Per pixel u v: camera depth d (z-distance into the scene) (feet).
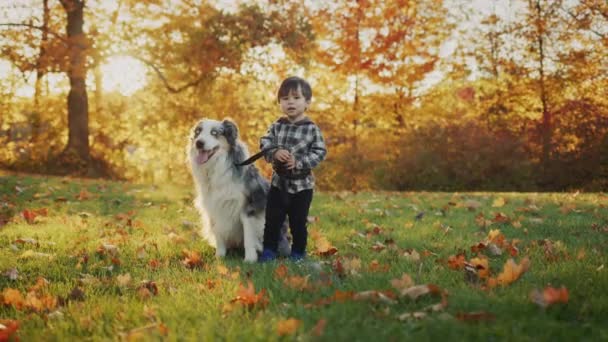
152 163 73.92
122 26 57.26
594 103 66.95
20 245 15.29
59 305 9.55
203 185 14.10
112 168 64.69
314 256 13.94
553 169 62.34
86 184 35.83
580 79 66.85
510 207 24.40
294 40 60.95
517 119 69.87
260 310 8.47
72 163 57.57
